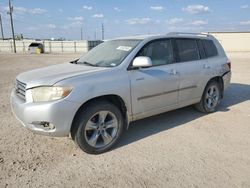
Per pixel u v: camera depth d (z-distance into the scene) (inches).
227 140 185.6
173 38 214.4
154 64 195.2
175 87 206.7
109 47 207.9
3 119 229.6
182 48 219.0
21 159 158.6
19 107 157.2
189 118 233.0
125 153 167.3
